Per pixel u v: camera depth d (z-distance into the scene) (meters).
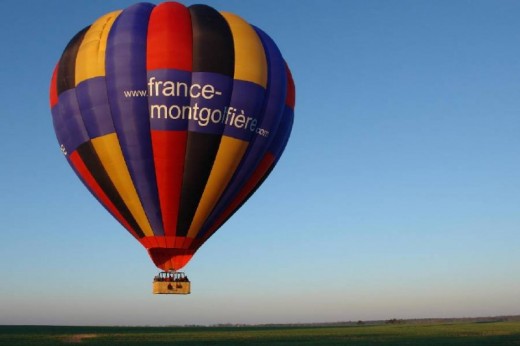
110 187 23.25
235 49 23.12
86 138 23.12
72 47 23.86
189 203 22.94
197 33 22.98
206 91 22.36
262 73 23.41
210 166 22.77
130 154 22.56
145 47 22.59
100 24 23.75
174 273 23.31
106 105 22.53
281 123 24.53
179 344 43.44
